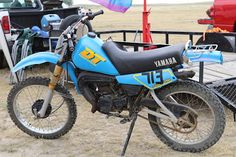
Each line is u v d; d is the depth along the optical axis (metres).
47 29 6.68
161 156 3.79
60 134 4.24
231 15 7.82
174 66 3.56
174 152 3.86
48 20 7.30
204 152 3.85
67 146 4.11
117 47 3.79
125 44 5.68
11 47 7.02
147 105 3.69
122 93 3.74
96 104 3.83
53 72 4.07
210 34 6.80
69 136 4.38
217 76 5.36
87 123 4.80
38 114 4.15
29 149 4.07
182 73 3.55
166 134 3.86
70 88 6.47
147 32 7.38
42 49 7.36
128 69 3.64
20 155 3.94
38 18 7.94
